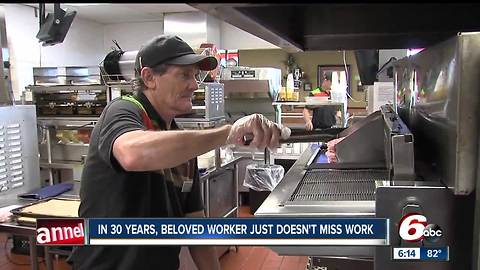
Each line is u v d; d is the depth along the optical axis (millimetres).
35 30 6238
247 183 4648
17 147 2848
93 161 1188
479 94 719
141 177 1186
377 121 1537
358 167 1442
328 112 4707
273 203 961
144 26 7812
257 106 5078
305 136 934
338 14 777
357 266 1534
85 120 3855
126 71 3264
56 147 4133
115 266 1211
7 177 2773
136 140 941
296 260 3756
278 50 7750
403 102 1452
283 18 776
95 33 7773
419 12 779
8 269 3576
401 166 896
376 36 1161
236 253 3926
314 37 1166
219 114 3662
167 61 1223
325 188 1142
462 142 738
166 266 1264
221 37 7305
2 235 4254
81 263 1257
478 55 714
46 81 3963
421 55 1084
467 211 771
